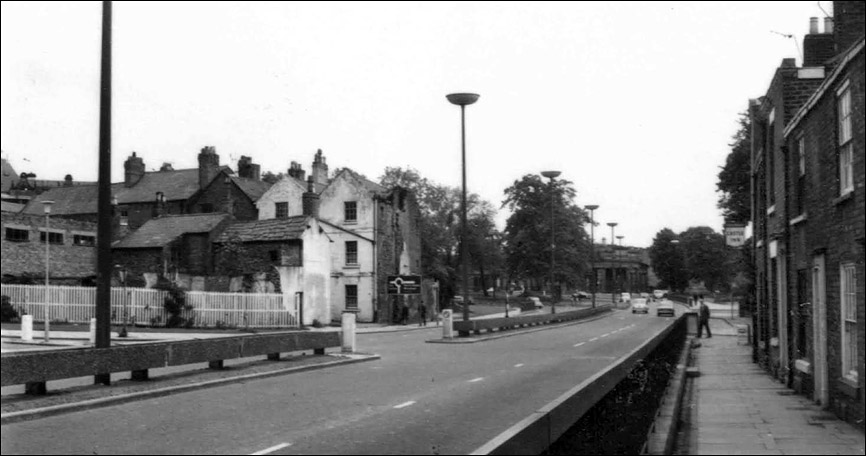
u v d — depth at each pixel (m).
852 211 12.29
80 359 14.10
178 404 13.88
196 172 74.56
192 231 53.50
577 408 7.90
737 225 33.16
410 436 10.88
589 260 100.38
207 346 17.81
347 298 59.97
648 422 10.95
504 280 136.25
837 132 13.42
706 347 34.97
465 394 15.75
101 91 15.29
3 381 12.54
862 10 14.24
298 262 50.59
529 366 22.62
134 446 9.95
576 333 44.50
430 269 79.38
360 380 18.38
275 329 45.94
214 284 50.72
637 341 36.22
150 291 43.69
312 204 59.50
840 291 13.38
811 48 21.72
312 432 11.16
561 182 98.62
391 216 62.56
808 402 15.93
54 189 78.31
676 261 144.38
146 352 15.78
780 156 19.59
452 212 102.12
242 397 14.97
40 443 10.08
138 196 72.56
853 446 10.84
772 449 10.66
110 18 15.37
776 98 20.39
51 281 48.44
